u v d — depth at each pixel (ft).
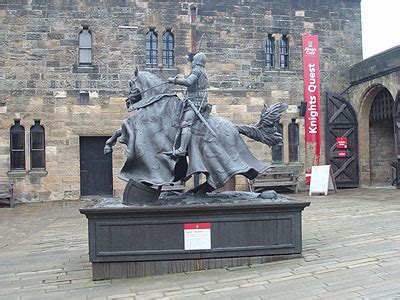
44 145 58.18
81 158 59.77
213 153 23.68
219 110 62.85
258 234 23.16
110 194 60.29
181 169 25.38
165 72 61.00
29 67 57.47
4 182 55.88
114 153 59.31
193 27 61.57
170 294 19.17
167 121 23.62
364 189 63.41
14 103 57.06
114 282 21.35
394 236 28.86
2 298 19.67
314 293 18.60
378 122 69.51
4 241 33.35
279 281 20.34
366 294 18.16
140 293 19.49
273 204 23.03
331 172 60.03
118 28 59.88
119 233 21.91
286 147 64.95
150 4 60.85
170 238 22.25
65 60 58.39
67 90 58.34
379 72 60.49
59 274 23.31
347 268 21.98
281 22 65.57
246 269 22.36
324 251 25.53
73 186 58.18
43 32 57.88
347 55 68.64
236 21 63.57
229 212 22.70
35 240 33.12
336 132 66.49
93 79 59.00
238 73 63.52
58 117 58.08
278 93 65.05
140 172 23.13
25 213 48.19
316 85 66.23
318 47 67.05
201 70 24.62
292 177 63.21
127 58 60.03
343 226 33.35
